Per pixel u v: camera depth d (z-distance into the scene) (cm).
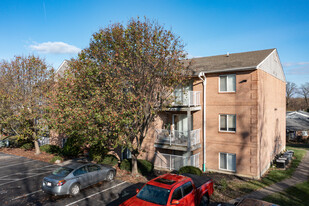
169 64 1349
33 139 2239
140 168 1555
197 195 922
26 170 1616
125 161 1622
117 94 1202
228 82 1639
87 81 1238
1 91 1938
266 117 1752
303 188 1340
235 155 1608
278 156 2153
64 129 1302
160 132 1714
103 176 1317
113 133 1205
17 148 2495
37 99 1986
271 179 1522
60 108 1305
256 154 1518
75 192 1142
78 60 1330
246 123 1558
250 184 1393
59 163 1816
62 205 1020
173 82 1368
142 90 1316
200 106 1744
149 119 1398
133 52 1280
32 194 1155
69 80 1287
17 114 1947
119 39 1292
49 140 2577
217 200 1107
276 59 2106
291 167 1878
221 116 1677
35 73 2011
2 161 1909
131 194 1149
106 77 1220
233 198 1145
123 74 1270
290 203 1104
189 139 1573
